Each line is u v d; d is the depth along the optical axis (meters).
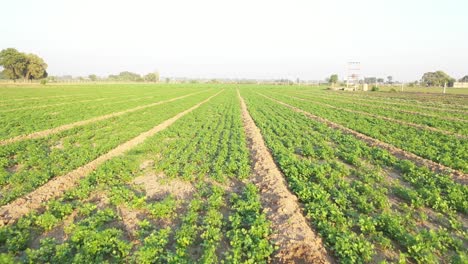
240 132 23.94
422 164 16.06
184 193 12.61
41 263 7.77
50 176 13.83
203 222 9.74
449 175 14.16
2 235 8.77
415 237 8.66
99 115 32.75
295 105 47.00
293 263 7.94
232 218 9.75
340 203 11.23
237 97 65.44
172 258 7.74
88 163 15.78
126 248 8.25
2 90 71.94
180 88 105.44
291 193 12.23
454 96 64.88
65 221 10.18
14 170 15.34
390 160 16.25
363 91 94.06
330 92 88.38
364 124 27.80
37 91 70.56
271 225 9.47
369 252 8.13
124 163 15.67
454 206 11.14
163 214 10.38
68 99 51.88
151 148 19.09
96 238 8.42
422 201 11.27
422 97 63.81
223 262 7.73
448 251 8.61
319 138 21.91
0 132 22.78
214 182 13.71
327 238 8.84
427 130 24.70
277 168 15.16
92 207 10.70
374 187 13.15
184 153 17.75
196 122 29.64
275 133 25.19
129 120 30.23
